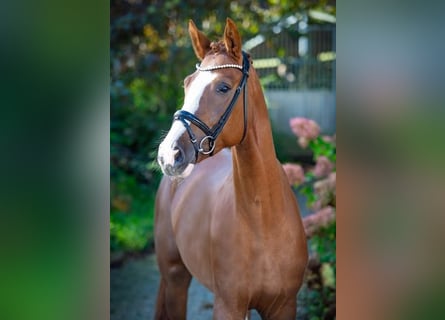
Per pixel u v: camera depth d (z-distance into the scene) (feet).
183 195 10.50
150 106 23.03
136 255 18.22
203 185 10.00
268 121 8.34
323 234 13.32
